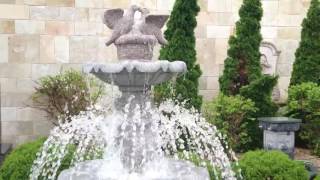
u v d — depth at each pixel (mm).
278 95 9938
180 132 6234
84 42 9297
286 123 7820
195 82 8844
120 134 4656
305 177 5449
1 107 9141
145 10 4820
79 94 8602
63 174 4512
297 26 10086
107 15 4746
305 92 8867
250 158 5559
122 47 4664
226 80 9172
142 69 4258
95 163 4828
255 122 8734
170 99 8062
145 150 4633
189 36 8875
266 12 9984
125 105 4699
